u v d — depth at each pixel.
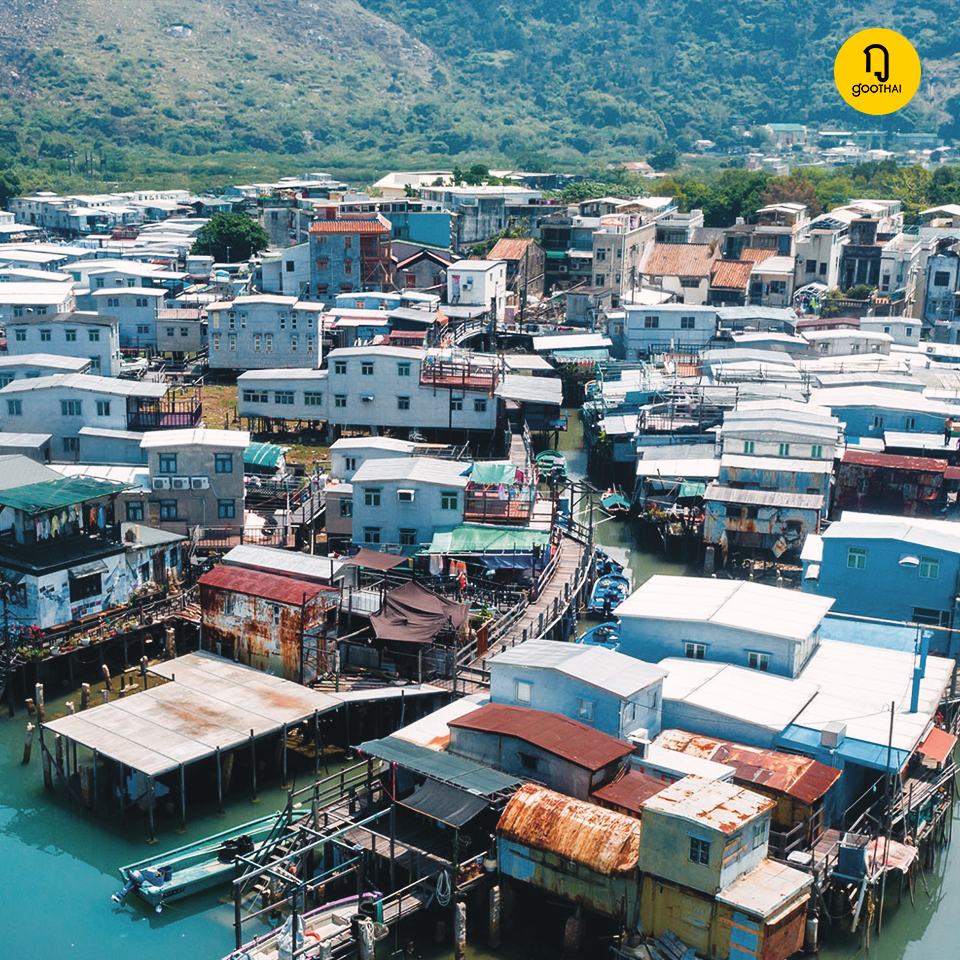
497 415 116.44
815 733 57.03
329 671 70.12
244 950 48.91
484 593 79.19
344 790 60.34
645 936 48.47
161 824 59.53
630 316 142.00
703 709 58.78
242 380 118.31
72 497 74.44
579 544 91.88
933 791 57.66
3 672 70.75
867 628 70.69
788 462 94.88
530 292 180.00
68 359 113.88
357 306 155.12
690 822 46.84
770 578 90.00
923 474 97.88
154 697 64.81
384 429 118.06
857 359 128.88
